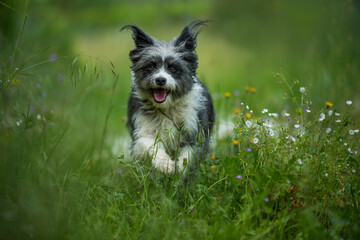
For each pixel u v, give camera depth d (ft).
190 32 19.88
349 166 14.16
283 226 12.36
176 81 18.29
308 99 17.44
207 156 18.42
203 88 21.06
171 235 12.10
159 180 15.93
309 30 48.16
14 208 12.03
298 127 15.11
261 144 14.52
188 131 18.02
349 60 29.25
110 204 14.29
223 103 28.60
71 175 14.78
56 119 18.61
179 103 18.67
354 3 36.65
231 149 19.19
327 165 13.93
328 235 12.08
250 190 13.82
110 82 30.09
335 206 13.20
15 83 15.61
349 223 12.34
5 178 11.93
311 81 23.17
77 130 23.85
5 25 22.25
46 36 36.22
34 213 11.38
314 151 14.10
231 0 74.33
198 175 15.75
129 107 19.98
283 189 13.44
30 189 11.96
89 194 14.37
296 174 13.58
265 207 12.67
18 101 16.12
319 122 15.39
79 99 21.15
